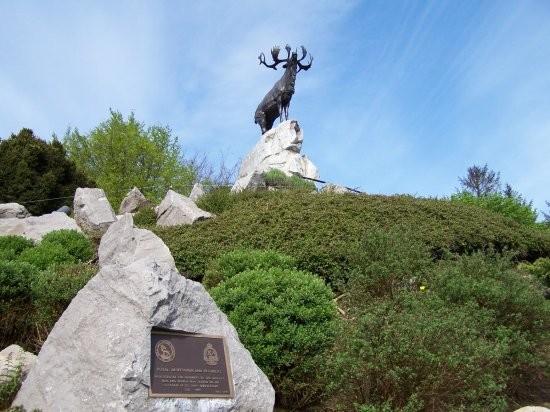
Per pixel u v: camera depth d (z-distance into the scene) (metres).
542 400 6.75
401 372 5.09
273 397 4.94
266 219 12.09
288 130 23.47
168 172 29.83
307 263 10.09
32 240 12.27
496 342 6.07
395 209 12.91
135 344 4.46
